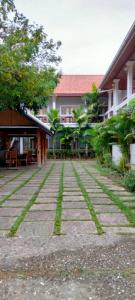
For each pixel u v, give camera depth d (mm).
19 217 5480
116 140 14430
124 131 11820
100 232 4570
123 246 3996
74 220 5258
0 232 4590
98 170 14852
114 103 19531
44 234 4488
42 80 12125
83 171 14508
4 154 19766
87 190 8594
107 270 3291
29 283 3029
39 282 3049
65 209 6113
